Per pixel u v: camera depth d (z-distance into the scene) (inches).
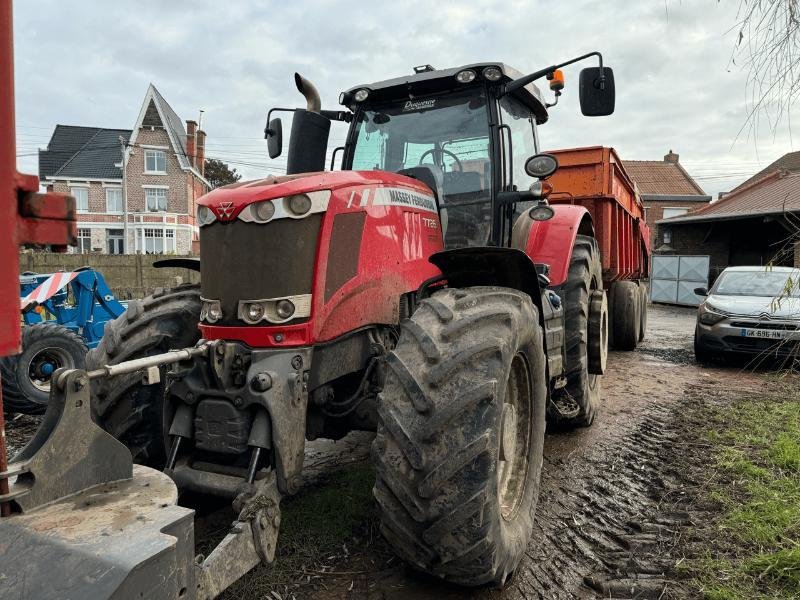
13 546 53.7
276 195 97.2
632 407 219.8
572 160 282.4
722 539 116.0
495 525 84.4
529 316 105.1
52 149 1496.1
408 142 153.3
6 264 49.3
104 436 65.2
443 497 82.5
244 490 86.8
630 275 366.0
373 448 87.4
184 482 93.1
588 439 180.7
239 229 98.6
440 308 97.0
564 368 168.2
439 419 83.3
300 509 123.2
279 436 90.3
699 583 100.6
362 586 97.7
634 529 121.3
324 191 101.7
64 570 51.2
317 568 102.3
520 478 109.9
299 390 94.6
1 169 48.7
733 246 842.8
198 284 133.2
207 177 2005.4
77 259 657.0
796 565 102.7
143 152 1437.0
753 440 172.4
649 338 423.2
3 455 55.9
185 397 96.2
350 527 115.4
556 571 105.0
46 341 209.8
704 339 306.5
